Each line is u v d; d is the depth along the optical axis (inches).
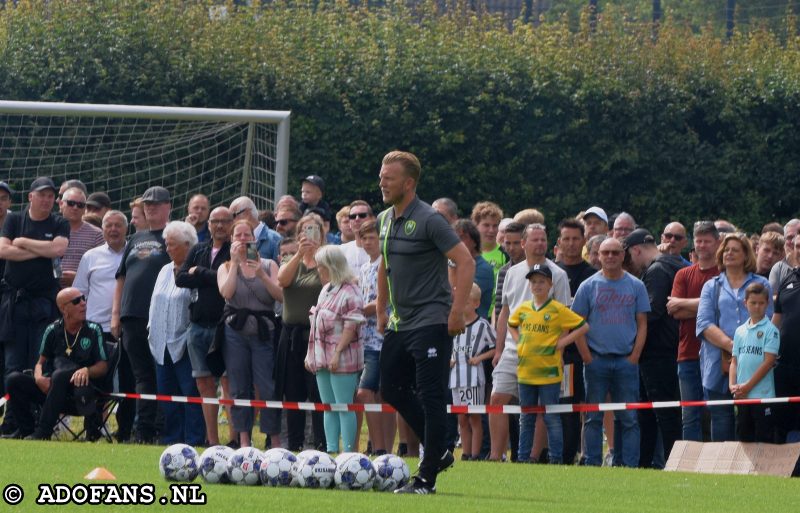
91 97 2559.1
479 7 3302.2
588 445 1379.2
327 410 1347.2
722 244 1364.4
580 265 1483.8
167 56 2608.3
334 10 2913.4
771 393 1298.0
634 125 2780.5
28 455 1159.6
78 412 1475.1
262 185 2145.7
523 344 1378.0
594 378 1395.2
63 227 1569.9
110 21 2591.0
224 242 1478.8
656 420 1437.0
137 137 2193.7
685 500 989.2
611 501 965.2
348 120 2659.9
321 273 1370.6
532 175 2755.9
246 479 949.8
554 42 2869.1
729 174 2810.0
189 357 1486.2
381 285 991.0
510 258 1502.2
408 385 979.3
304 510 806.5
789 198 2842.0
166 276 1502.2
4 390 1584.6
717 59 2915.8
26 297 1545.3
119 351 1531.7
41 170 2182.6
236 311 1432.1
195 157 2183.8
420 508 838.5
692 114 2837.1
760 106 2844.5
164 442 1507.1
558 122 2758.4
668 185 2795.3
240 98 2628.0
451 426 1450.5
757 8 4473.4
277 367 1414.9
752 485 1124.5
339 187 2662.4
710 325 1352.1
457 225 1464.1
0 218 1656.0
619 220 1688.0
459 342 1448.1
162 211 1560.0
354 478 941.8
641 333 1398.9
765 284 1323.8
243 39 2709.2
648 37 2997.0
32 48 2564.0
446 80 2706.7
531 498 963.3
